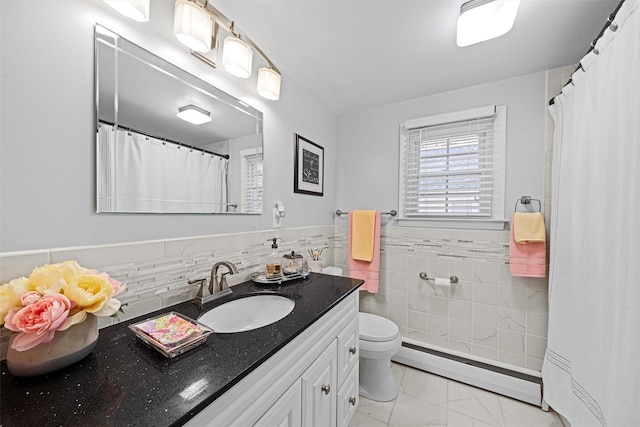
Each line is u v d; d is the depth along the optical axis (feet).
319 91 6.51
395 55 4.98
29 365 1.81
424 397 5.40
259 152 4.91
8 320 1.72
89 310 1.97
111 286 2.15
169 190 3.35
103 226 2.70
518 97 5.76
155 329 2.49
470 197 6.30
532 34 4.33
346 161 7.97
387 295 7.19
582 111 3.91
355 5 3.74
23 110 2.18
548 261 5.42
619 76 2.93
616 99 3.00
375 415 4.92
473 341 6.16
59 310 1.81
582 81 3.94
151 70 3.14
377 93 6.62
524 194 5.70
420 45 4.67
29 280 1.92
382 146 7.41
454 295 6.37
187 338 2.35
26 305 1.77
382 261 7.27
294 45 4.68
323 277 4.94
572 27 4.15
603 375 3.05
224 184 4.17
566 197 4.45
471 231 6.18
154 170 3.18
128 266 2.87
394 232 7.13
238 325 3.69
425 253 6.72
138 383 1.84
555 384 4.46
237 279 4.34
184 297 3.49
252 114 4.74
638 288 2.46
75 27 2.48
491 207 6.08
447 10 3.82
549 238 5.40
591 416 3.34
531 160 5.64
